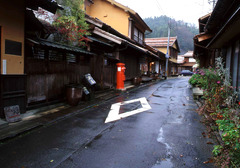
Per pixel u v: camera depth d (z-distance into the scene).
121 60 13.34
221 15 6.77
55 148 3.42
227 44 7.87
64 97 7.05
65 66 6.98
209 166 2.86
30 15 6.14
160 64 30.22
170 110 6.64
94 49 9.73
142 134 4.21
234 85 6.76
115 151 3.34
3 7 4.59
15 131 4.00
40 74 5.85
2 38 4.59
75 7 8.48
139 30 19.78
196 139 3.94
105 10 16.94
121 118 5.51
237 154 2.56
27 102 5.42
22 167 2.75
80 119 5.31
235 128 2.81
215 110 5.19
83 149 3.40
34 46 5.61
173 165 2.89
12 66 4.87
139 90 12.42
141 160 3.03
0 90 4.57
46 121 4.89
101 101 7.92
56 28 7.59
